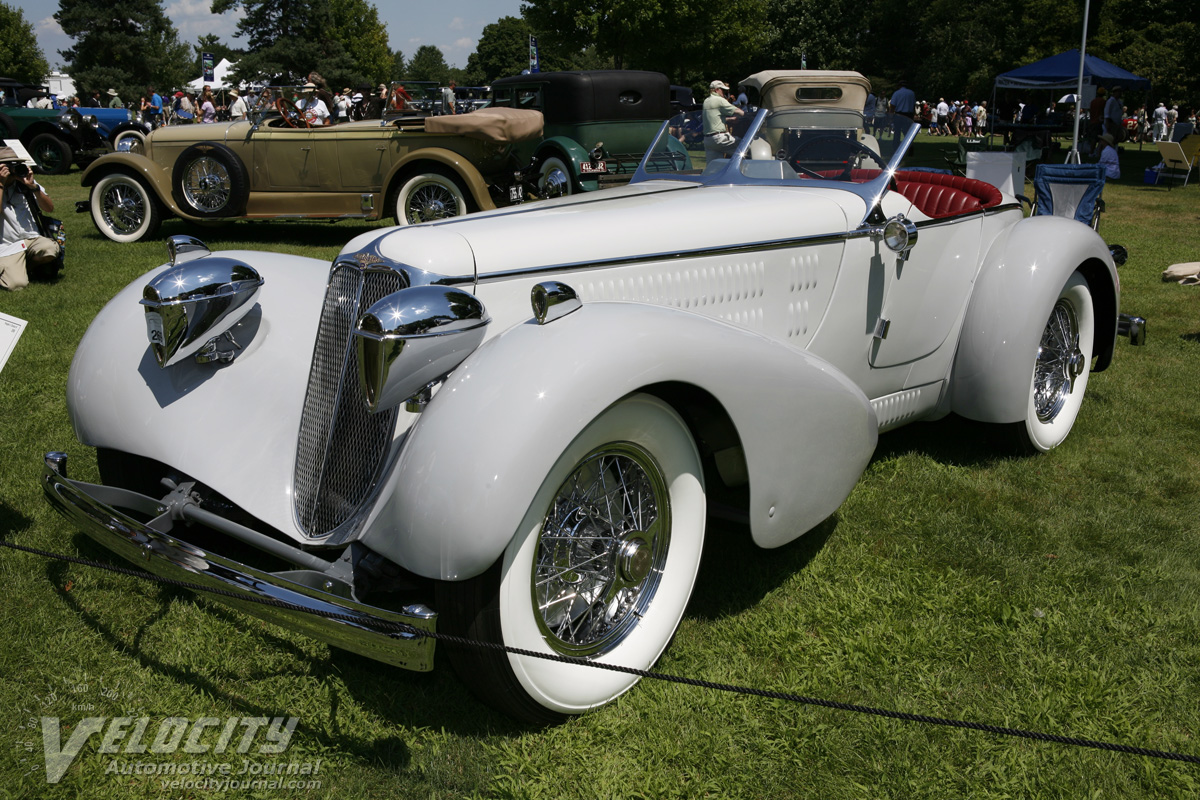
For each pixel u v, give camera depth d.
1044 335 3.81
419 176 9.02
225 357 2.78
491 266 2.38
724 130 3.63
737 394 2.24
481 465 1.87
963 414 3.65
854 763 2.07
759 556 2.99
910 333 3.41
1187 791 1.96
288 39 51.22
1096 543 3.08
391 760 2.09
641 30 24.75
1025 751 2.09
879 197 3.23
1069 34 29.69
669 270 2.71
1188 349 5.44
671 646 2.50
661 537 2.37
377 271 2.32
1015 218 3.84
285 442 2.63
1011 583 2.81
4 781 1.99
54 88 52.47
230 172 9.23
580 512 2.19
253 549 3.03
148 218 9.48
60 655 2.44
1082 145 17.89
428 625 1.84
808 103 3.60
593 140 10.48
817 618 2.64
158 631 2.57
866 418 2.61
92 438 2.66
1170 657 2.43
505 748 2.11
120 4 54.12
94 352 2.72
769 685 2.34
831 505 2.61
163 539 2.13
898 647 2.48
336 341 2.42
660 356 2.08
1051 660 2.42
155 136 9.53
